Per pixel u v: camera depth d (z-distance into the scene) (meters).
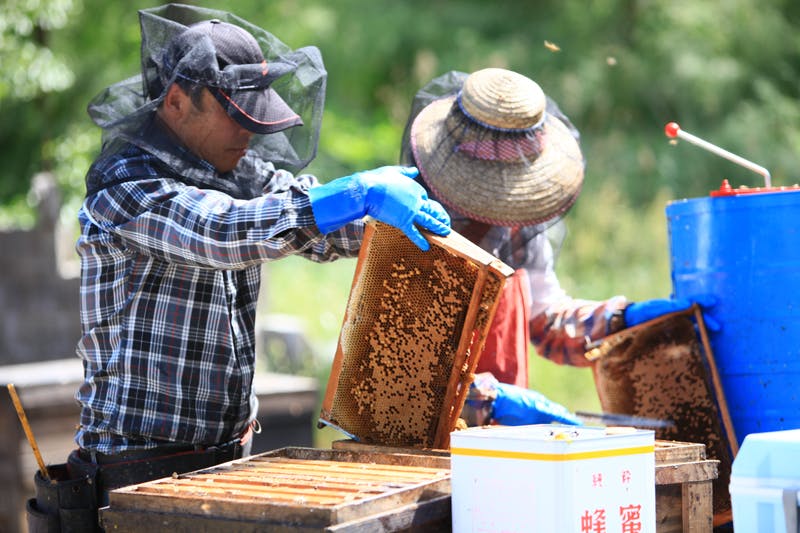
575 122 18.20
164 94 3.58
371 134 19.08
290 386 7.65
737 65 18.19
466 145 4.12
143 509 3.01
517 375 4.38
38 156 16.11
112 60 16.33
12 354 8.88
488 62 18.56
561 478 2.74
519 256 4.43
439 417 3.62
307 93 3.98
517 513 2.79
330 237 4.10
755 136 17.28
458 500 2.92
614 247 12.56
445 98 4.47
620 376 4.47
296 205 3.39
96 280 3.78
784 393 4.05
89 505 3.76
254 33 3.97
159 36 3.72
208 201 3.49
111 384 3.77
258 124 3.66
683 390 4.29
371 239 3.50
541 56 18.73
